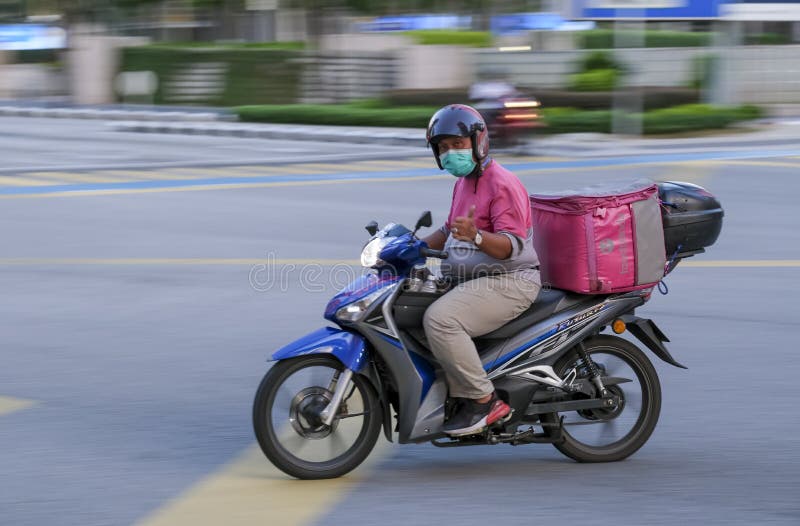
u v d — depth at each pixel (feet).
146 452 34.68
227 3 266.98
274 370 31.42
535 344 32.17
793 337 48.73
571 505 29.81
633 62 189.98
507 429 32.45
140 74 223.30
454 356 30.91
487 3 262.26
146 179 110.01
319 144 147.54
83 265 66.69
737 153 127.34
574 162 119.55
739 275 62.23
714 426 36.91
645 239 32.50
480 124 30.89
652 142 138.72
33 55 287.07
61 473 32.65
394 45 222.69
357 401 33.06
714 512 29.22
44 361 45.80
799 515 28.96
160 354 46.78
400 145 145.48
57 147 145.07
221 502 30.19
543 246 32.86
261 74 224.94
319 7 226.38
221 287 60.08
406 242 31.12
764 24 253.85
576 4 165.27
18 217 86.22
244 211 87.15
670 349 47.01
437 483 31.73
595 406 32.99
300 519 28.86
